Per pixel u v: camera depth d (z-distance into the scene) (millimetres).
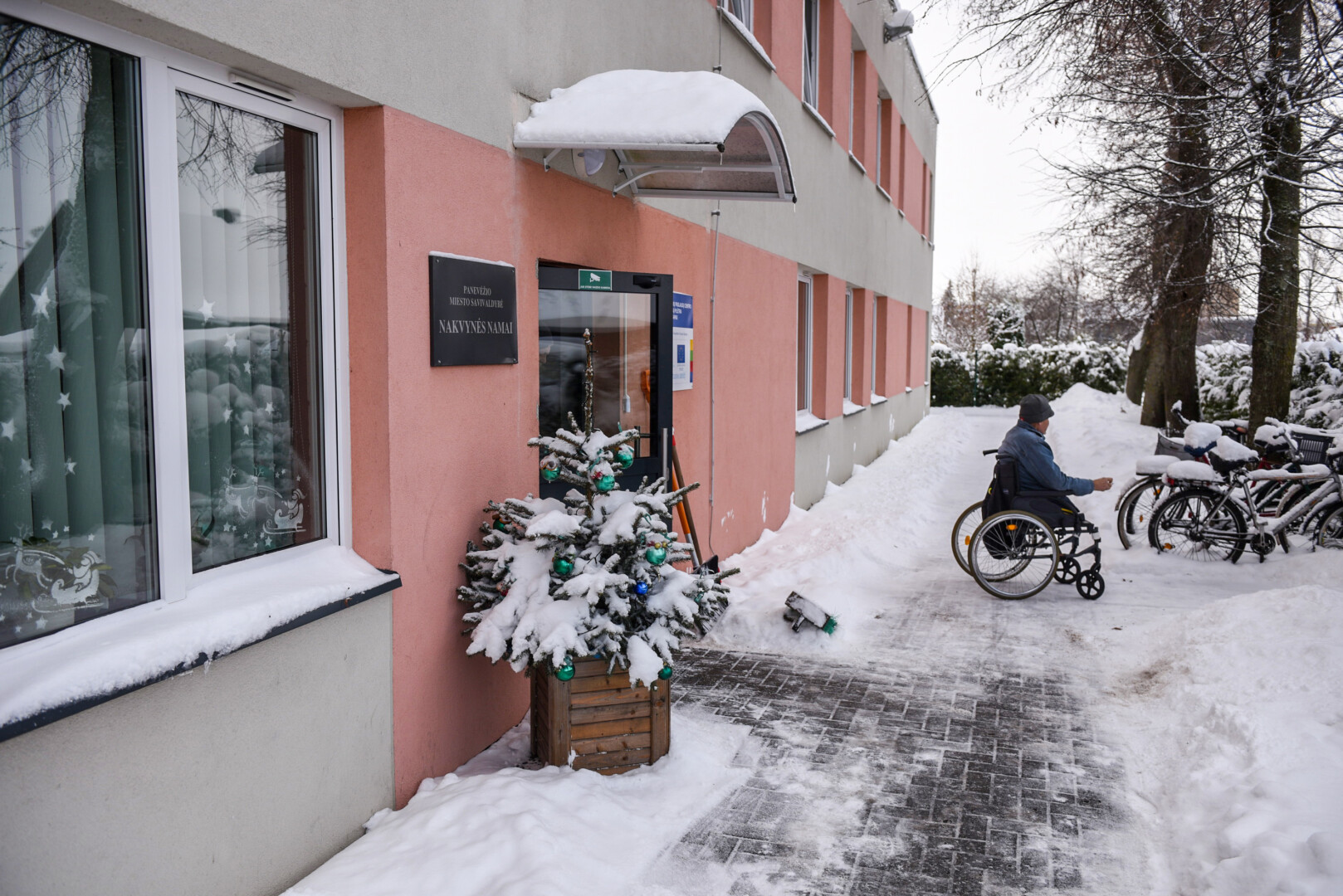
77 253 2557
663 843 3486
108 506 2652
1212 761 3930
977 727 4598
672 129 4191
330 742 3285
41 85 2441
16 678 2250
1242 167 9344
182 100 2887
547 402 5023
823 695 5047
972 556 6957
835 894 3166
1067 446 15336
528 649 3684
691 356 7039
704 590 4094
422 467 3777
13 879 2188
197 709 2697
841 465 13688
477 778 3830
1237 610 5496
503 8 4309
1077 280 16625
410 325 3656
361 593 3346
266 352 3266
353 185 3514
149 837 2547
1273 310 10438
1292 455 8180
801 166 10484
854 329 15484
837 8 11984
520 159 4504
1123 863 3357
